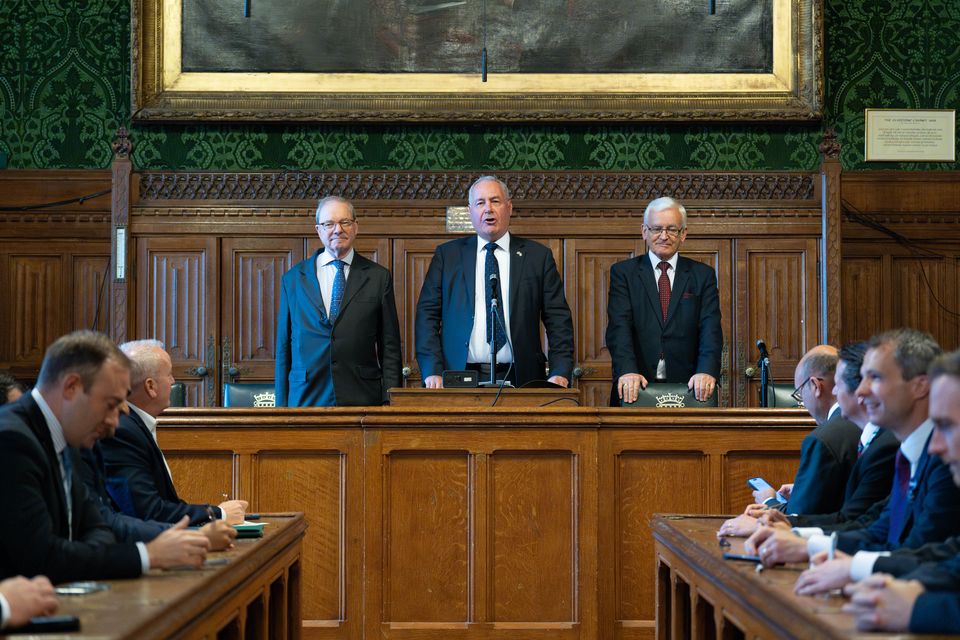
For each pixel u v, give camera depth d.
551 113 7.34
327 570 4.39
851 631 1.90
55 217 7.30
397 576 4.36
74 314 7.29
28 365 7.25
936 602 1.88
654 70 7.40
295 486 4.43
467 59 7.41
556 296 5.31
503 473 4.39
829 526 3.03
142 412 3.52
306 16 7.41
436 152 7.42
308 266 5.33
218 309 6.91
